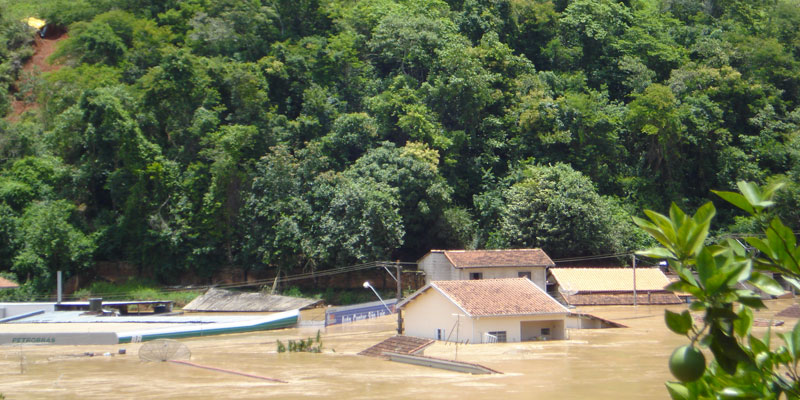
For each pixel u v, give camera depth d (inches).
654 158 2844.5
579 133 2755.9
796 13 3644.2
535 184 2454.5
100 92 2507.4
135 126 2475.4
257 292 2415.1
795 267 119.3
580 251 2394.2
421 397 1015.6
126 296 2384.4
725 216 2714.1
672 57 3206.2
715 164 2861.7
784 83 3203.7
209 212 2415.1
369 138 2630.4
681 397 131.1
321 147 2578.7
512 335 1556.3
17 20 3540.8
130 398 1049.5
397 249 2546.8
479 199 2591.0
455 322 1555.1
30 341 1696.6
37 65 3440.0
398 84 2797.7
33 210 2456.9
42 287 2336.4
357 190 2332.7
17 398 1057.5
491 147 2765.7
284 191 2434.8
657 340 1540.4
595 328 1761.8
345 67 2982.3
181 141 2603.3
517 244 2428.6
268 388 1118.4
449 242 2507.4
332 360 1424.7
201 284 2493.8
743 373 126.0
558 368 1219.2
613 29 3378.4
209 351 1576.0
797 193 2309.3
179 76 2583.7
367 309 2161.7
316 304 2268.7
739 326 130.1
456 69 2778.1
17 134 2701.8
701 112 2854.3
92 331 1792.6
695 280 116.9
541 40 3339.1
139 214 2458.2
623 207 2689.5
